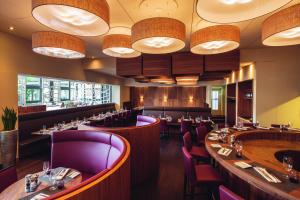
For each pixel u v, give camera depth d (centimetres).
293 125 510
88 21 199
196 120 657
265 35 228
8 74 411
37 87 617
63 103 703
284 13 198
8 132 374
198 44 277
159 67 544
